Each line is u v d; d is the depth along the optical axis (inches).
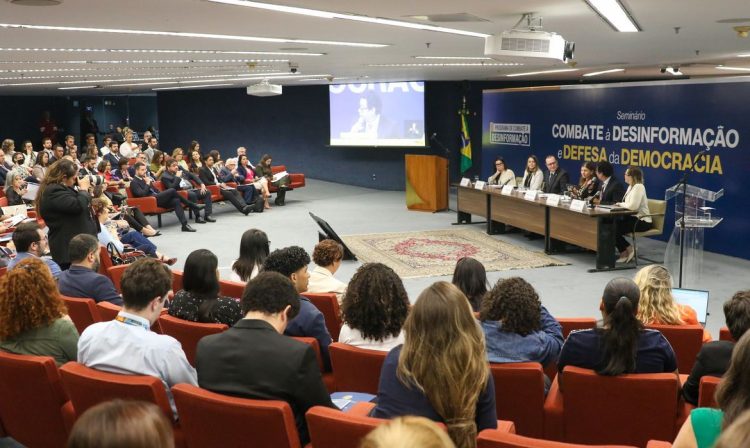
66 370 108.6
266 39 341.4
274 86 623.5
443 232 463.5
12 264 208.1
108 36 308.5
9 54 378.3
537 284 326.0
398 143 763.4
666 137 428.1
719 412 73.5
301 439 101.7
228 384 100.2
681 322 155.7
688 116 410.3
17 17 243.4
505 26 314.8
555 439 127.7
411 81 744.3
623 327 119.0
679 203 329.7
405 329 89.3
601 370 121.0
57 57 406.0
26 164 620.7
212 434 98.7
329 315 181.3
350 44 380.2
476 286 167.8
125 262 297.4
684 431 76.1
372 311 132.6
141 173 493.7
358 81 768.3
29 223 217.8
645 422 119.8
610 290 125.2
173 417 110.3
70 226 237.5
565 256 385.7
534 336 128.5
